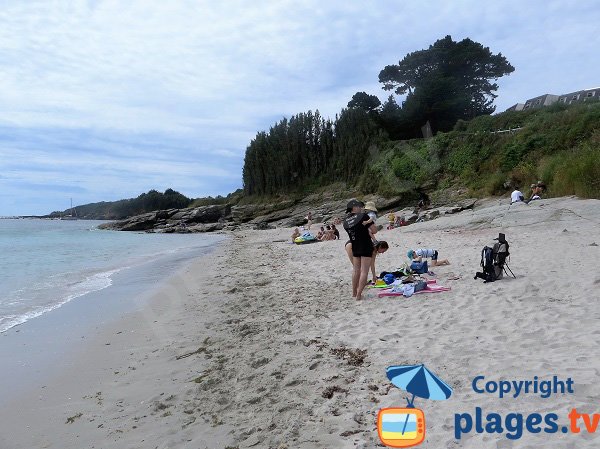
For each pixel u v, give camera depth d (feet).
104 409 16.20
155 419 15.10
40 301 35.17
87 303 34.32
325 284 35.04
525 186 84.99
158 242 115.55
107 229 221.25
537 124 103.14
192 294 36.42
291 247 73.72
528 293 25.58
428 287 28.76
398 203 130.72
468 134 127.44
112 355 22.09
